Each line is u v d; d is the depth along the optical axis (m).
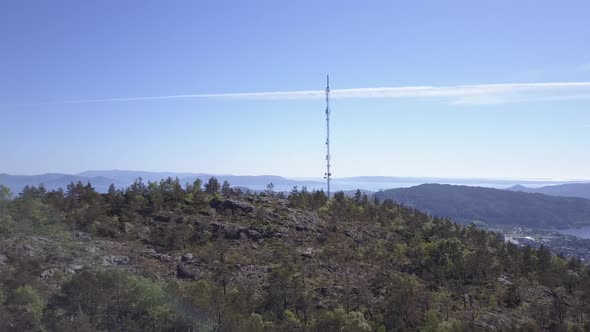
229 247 70.88
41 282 40.88
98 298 35.44
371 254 76.75
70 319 33.56
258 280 60.06
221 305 45.28
